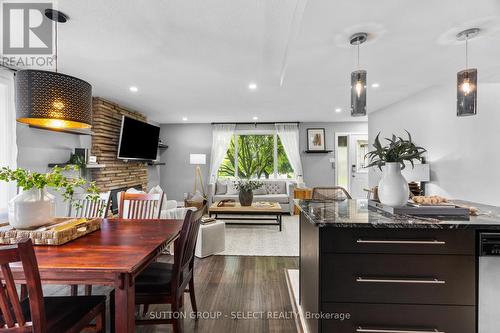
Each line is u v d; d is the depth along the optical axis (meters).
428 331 1.27
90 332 1.74
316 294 1.39
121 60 2.88
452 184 3.46
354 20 1.80
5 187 2.96
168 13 2.00
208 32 2.29
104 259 1.22
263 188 6.41
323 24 1.85
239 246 3.70
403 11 1.68
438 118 3.66
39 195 1.53
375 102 4.68
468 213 1.44
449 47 2.24
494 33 1.98
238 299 2.28
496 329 1.24
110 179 4.77
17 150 3.14
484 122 3.13
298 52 2.34
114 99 4.63
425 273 1.27
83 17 2.04
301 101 4.73
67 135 3.96
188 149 7.20
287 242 3.88
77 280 1.14
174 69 3.16
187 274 1.85
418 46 2.21
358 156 6.93
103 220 2.12
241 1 1.86
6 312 1.02
